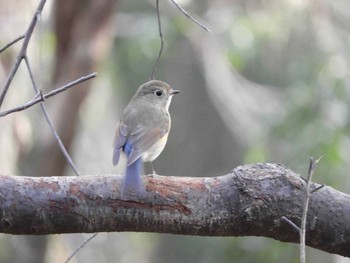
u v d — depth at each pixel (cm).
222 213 627
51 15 1462
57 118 1394
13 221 615
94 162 2192
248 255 1527
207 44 1794
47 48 1397
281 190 627
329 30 1611
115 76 1948
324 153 1390
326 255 1545
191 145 2172
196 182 630
